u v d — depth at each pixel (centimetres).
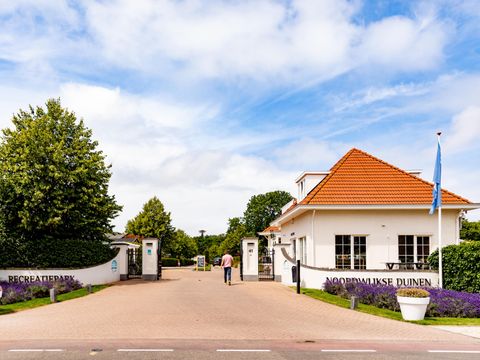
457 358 841
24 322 1269
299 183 2839
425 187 2378
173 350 883
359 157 2588
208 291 2094
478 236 5728
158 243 2866
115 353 855
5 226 2455
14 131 2536
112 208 2717
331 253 2272
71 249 2477
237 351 879
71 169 2566
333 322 1269
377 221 2288
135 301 1719
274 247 2805
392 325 1232
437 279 1941
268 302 1694
